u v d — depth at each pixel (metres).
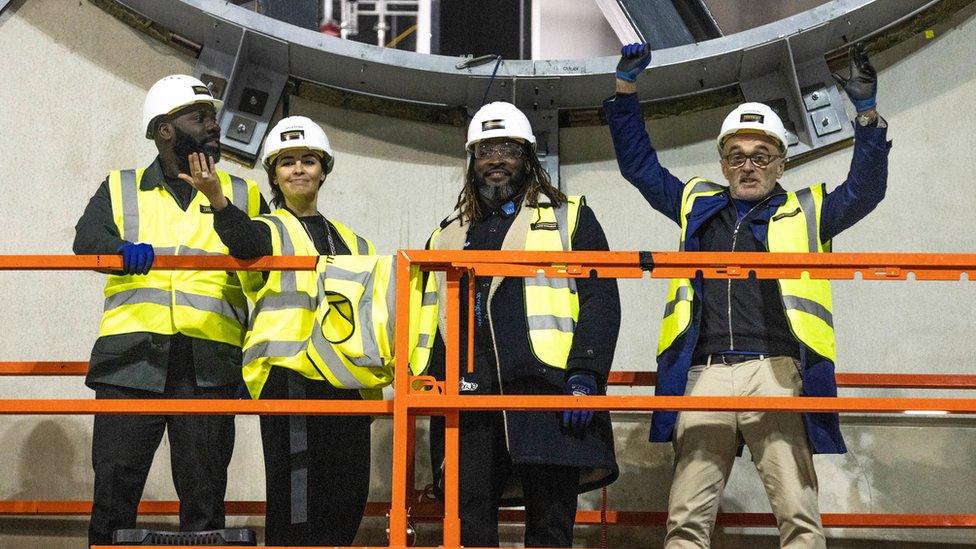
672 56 7.56
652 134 7.81
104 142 7.54
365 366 5.59
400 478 5.03
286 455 5.62
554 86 7.65
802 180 7.62
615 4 8.12
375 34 9.45
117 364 5.72
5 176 7.46
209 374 5.77
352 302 5.59
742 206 5.91
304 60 7.64
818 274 5.25
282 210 6.11
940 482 7.05
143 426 5.68
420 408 5.07
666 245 7.53
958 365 7.24
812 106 7.64
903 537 6.96
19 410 5.23
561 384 5.34
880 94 7.68
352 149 7.74
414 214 7.63
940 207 7.45
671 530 5.45
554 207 5.75
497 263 5.21
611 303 5.44
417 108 7.85
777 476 5.40
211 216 6.09
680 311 5.70
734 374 5.55
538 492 5.27
